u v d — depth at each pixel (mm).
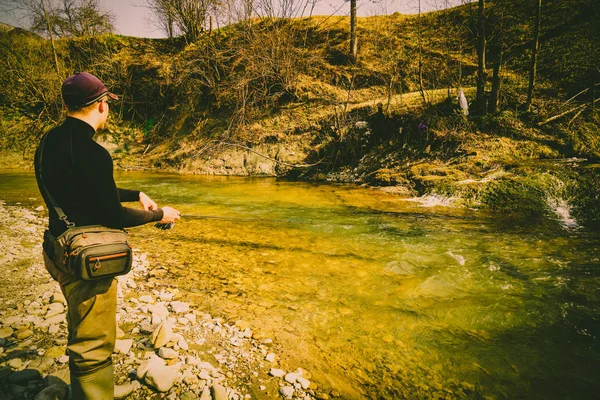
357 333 3047
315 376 2479
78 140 1555
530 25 14266
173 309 3240
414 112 10992
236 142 13172
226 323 3107
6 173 12453
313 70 15211
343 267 4449
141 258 4566
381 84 14516
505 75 12273
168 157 14211
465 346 2887
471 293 3777
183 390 2201
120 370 2332
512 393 2383
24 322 2834
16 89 16156
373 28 17484
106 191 1549
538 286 3908
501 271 4297
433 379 2502
